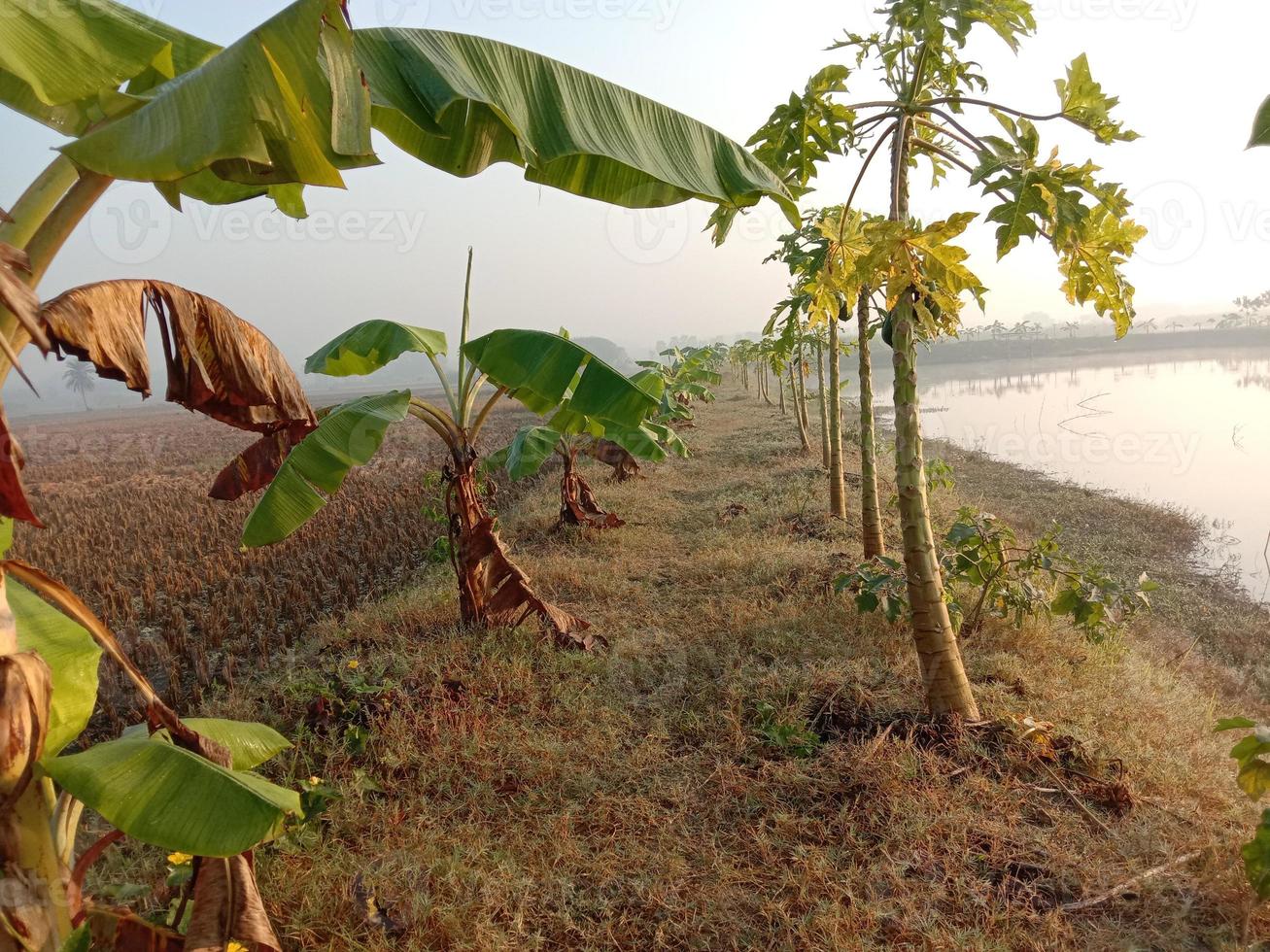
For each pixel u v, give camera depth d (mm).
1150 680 5691
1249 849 3080
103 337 2145
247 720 5355
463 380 6703
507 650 6363
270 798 2439
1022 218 4125
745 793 4391
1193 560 10289
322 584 9359
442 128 2766
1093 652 5961
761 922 3506
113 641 2529
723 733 5031
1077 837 3855
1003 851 3785
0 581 2150
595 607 7621
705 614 7082
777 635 6320
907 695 5242
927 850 3801
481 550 6727
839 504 10609
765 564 8172
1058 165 4008
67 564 11211
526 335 5641
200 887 2645
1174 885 3447
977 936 3225
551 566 8930
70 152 2018
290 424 3037
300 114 2057
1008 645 6125
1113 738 4613
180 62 2840
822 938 3318
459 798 4508
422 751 4926
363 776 4547
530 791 4500
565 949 3418
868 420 8109
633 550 9750
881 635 6238
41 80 1972
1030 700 5105
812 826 4098
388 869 3766
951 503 11758
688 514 11719
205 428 44938
